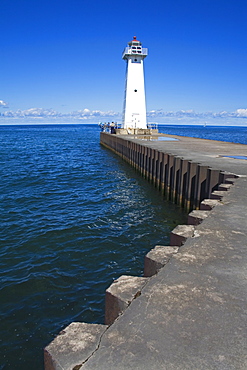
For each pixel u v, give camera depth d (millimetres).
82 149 47219
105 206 14188
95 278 7672
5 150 43875
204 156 16234
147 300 2914
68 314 6242
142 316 2670
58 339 2383
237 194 7707
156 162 17359
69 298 6777
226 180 9688
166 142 28406
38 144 58031
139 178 21547
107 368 2086
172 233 4879
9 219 11898
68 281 7484
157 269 3768
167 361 2160
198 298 2969
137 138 33750
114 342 2344
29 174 22812
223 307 2834
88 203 14648
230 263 3756
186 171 13188
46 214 12688
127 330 2486
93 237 10242
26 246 9414
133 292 3049
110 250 9297
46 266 8188
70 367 2096
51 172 24109
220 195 7602
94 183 19828
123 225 11523
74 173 23781
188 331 2484
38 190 17406
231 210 6195
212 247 4246
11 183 19250
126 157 29297
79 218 12227
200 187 11664
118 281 3295
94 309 6398
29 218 12086
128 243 9852
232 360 2180
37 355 5188
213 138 81812
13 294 6875
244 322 2617
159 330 2490
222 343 2354
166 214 12961
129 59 39938
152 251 4082
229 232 4867
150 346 2307
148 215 12805
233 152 19016
